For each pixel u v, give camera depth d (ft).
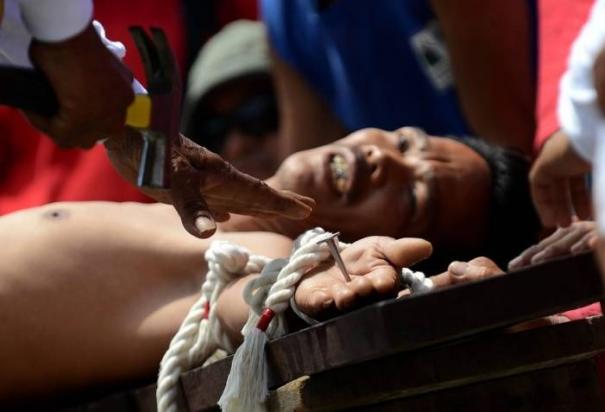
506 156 14.07
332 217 13.15
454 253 13.67
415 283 10.21
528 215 13.93
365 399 9.57
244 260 11.09
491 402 10.03
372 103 16.67
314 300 9.59
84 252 11.89
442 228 13.46
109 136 8.97
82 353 11.67
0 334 11.55
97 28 9.61
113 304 11.75
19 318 11.60
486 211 13.80
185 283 11.93
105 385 11.81
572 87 10.48
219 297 11.03
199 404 10.59
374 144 13.42
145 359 11.71
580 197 12.30
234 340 10.91
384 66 16.60
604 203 7.52
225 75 18.65
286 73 17.10
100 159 17.58
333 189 13.14
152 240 12.07
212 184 9.61
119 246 11.97
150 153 8.95
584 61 10.27
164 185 8.90
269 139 18.69
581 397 10.30
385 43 16.60
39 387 11.72
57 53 8.52
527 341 9.77
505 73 15.38
